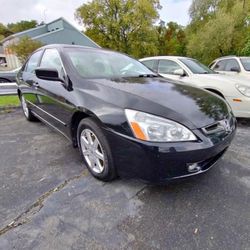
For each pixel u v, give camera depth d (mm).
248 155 2980
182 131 1831
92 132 2266
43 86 3158
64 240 1644
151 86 2449
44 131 3938
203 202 2043
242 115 4035
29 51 18797
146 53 29266
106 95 2162
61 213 1908
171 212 1925
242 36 21453
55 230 1730
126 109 1940
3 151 3133
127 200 2074
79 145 2586
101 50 3408
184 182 2334
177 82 2920
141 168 1892
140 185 2285
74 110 2387
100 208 1972
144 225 1787
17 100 6254
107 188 2248
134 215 1894
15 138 3621
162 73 5488
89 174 2504
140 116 1867
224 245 1604
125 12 27828
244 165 2705
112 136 1992
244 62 6613
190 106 2057
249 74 6113
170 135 1808
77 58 2900
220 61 7492
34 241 1628
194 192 2182
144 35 28625
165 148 1780
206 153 1882
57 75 2594
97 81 2453
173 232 1720
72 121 2549
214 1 24938
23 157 2943
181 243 1626
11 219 1838
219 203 2031
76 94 2404
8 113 5266
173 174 1870
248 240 1643
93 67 2877
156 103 1958
